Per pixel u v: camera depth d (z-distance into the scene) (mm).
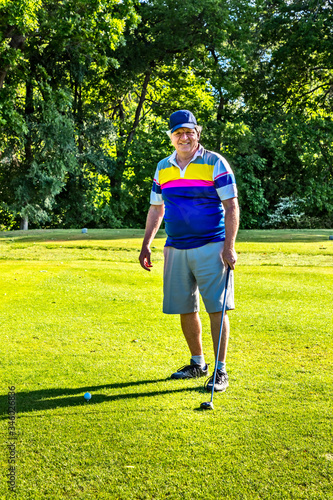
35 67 23219
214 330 3709
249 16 25859
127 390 3479
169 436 2764
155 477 2379
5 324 5371
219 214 3795
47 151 23594
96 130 26266
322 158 28000
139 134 28125
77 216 27438
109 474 2416
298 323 5230
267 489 2270
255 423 2904
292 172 28906
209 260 3723
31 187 23984
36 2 16844
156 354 4324
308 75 28328
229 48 25109
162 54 25984
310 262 10289
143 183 27812
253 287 7387
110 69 26047
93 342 4695
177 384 3602
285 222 27828
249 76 28438
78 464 2510
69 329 5160
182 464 2486
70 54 23344
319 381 3568
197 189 3727
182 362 4105
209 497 2221
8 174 24688
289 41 26438
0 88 19812
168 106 28531
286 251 11812
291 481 2332
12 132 22812
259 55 28219
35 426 2916
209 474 2396
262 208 28203
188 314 3838
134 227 29422
